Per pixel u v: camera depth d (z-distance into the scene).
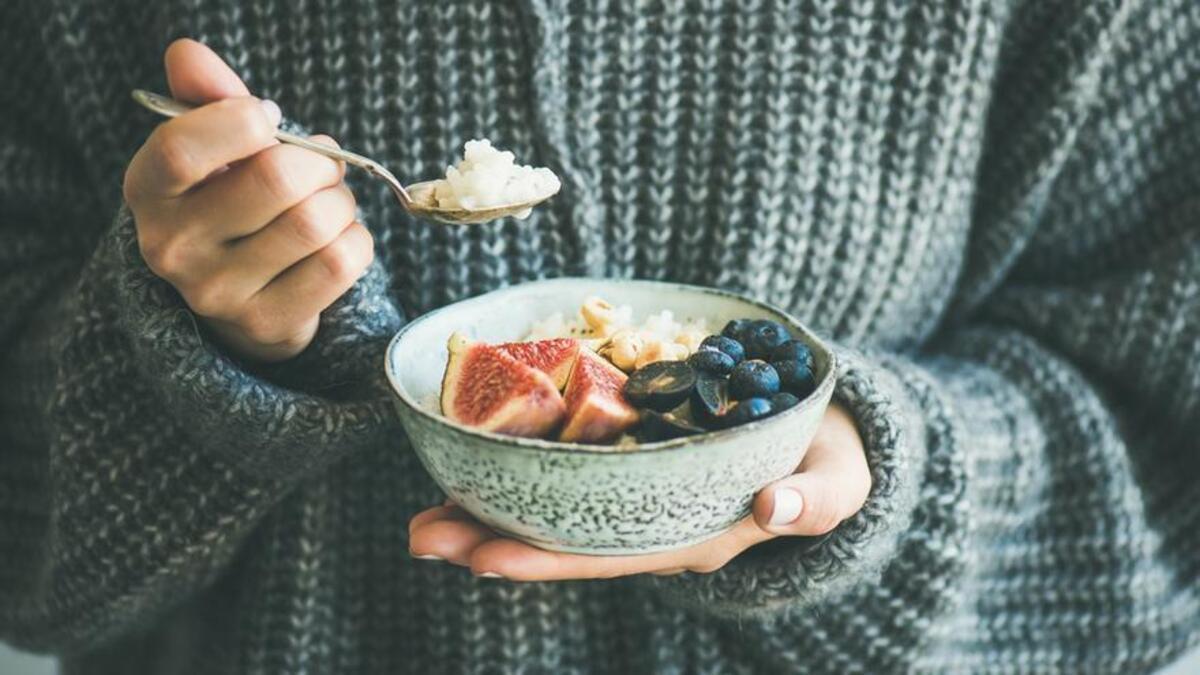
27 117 0.68
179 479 0.60
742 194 0.66
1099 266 0.76
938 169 0.69
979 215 0.75
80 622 0.66
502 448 0.46
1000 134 0.73
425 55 0.62
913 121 0.68
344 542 0.68
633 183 0.66
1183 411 0.73
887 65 0.66
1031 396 0.73
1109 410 0.74
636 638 0.68
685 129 0.65
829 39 0.65
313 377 0.56
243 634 0.69
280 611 0.68
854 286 0.70
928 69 0.67
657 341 0.53
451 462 0.48
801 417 0.48
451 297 0.65
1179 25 0.70
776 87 0.65
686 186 0.66
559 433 0.49
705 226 0.67
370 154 0.63
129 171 0.48
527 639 0.67
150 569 0.62
